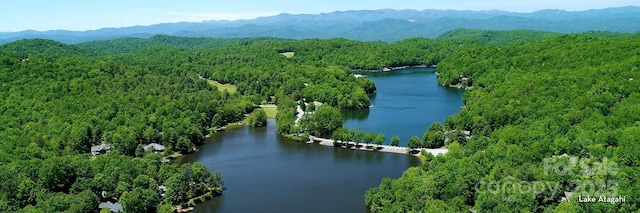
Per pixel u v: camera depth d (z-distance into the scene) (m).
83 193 198.12
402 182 192.25
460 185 172.12
